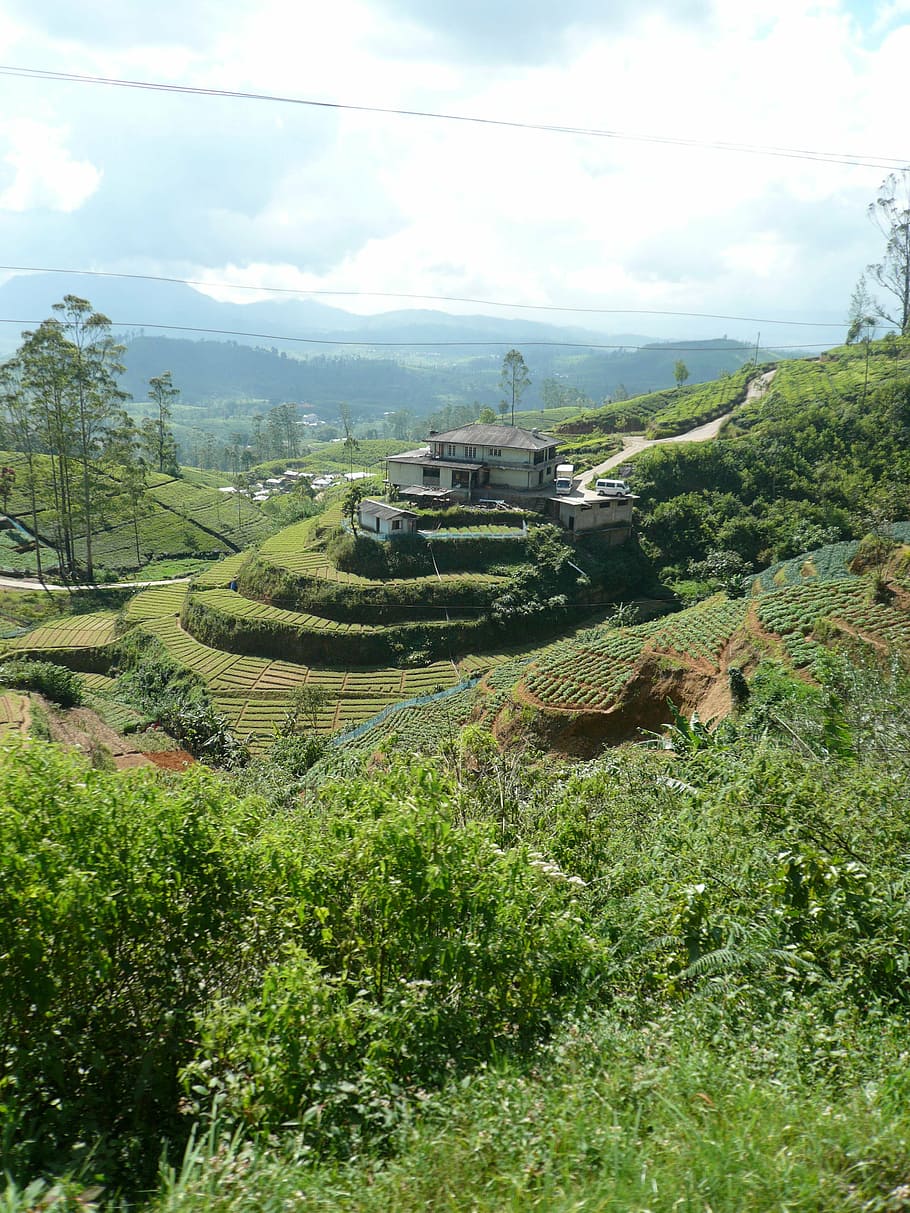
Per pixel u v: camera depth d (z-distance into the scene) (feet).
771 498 329.72
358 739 177.06
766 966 28.30
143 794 30.07
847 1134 17.62
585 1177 16.92
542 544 288.30
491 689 175.63
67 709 214.48
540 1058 24.72
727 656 141.18
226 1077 22.49
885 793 38.32
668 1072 21.25
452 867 28.84
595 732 138.10
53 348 332.39
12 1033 23.94
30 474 363.56
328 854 31.42
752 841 35.24
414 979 28.07
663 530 316.60
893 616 137.49
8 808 25.12
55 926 23.77
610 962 30.99
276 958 29.07
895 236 471.21
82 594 323.78
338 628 253.24
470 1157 18.06
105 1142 22.21
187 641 262.47
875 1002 25.43
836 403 384.06
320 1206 16.62
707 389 527.40
